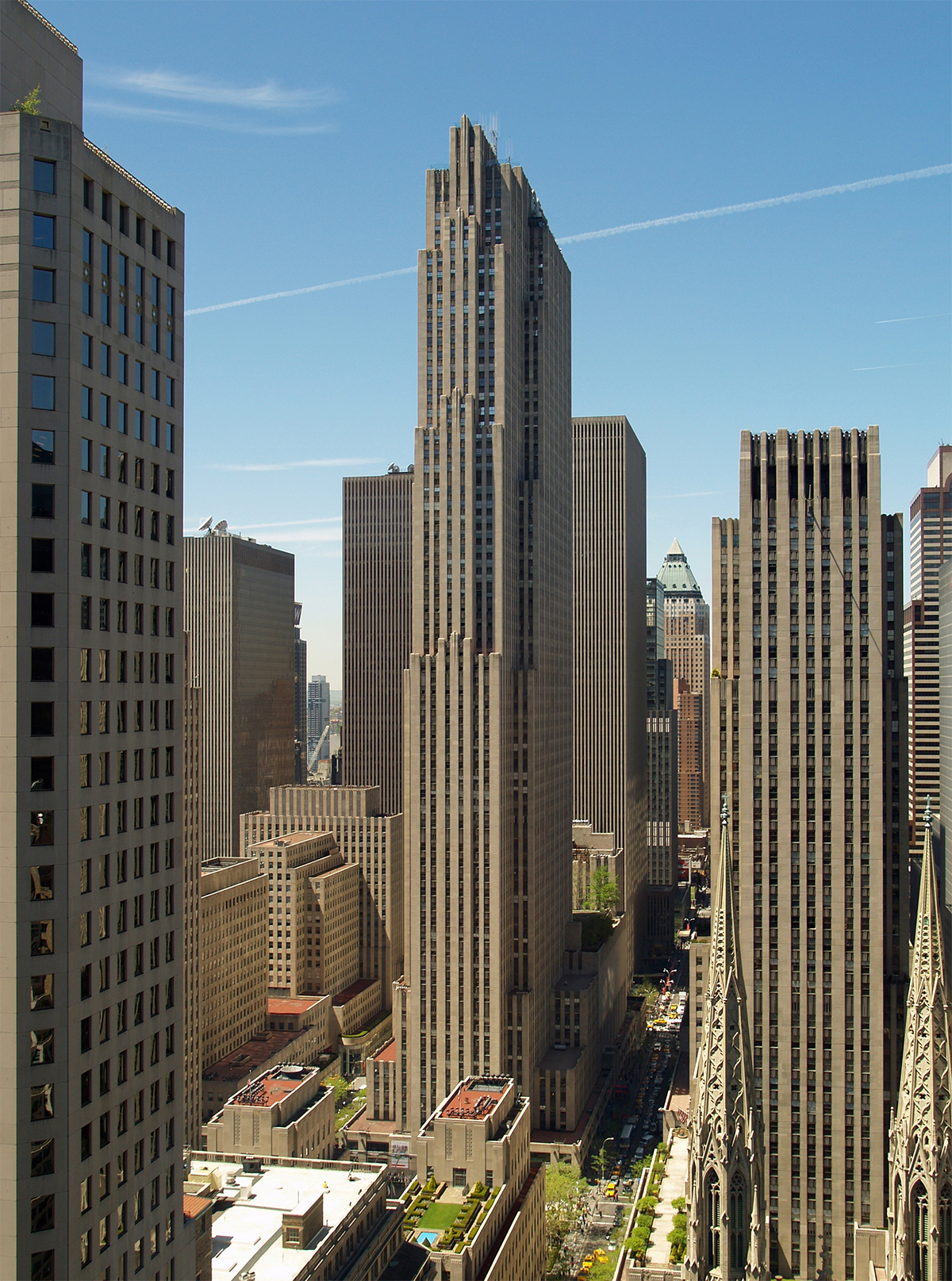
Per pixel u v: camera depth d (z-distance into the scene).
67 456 89.88
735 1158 124.69
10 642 87.69
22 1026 87.38
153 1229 102.75
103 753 95.56
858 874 196.75
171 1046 106.94
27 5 96.31
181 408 111.31
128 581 100.62
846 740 199.12
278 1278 154.50
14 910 87.44
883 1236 174.75
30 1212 87.12
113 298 97.81
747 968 198.62
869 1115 192.50
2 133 88.12
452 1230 178.50
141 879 101.81
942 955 129.25
